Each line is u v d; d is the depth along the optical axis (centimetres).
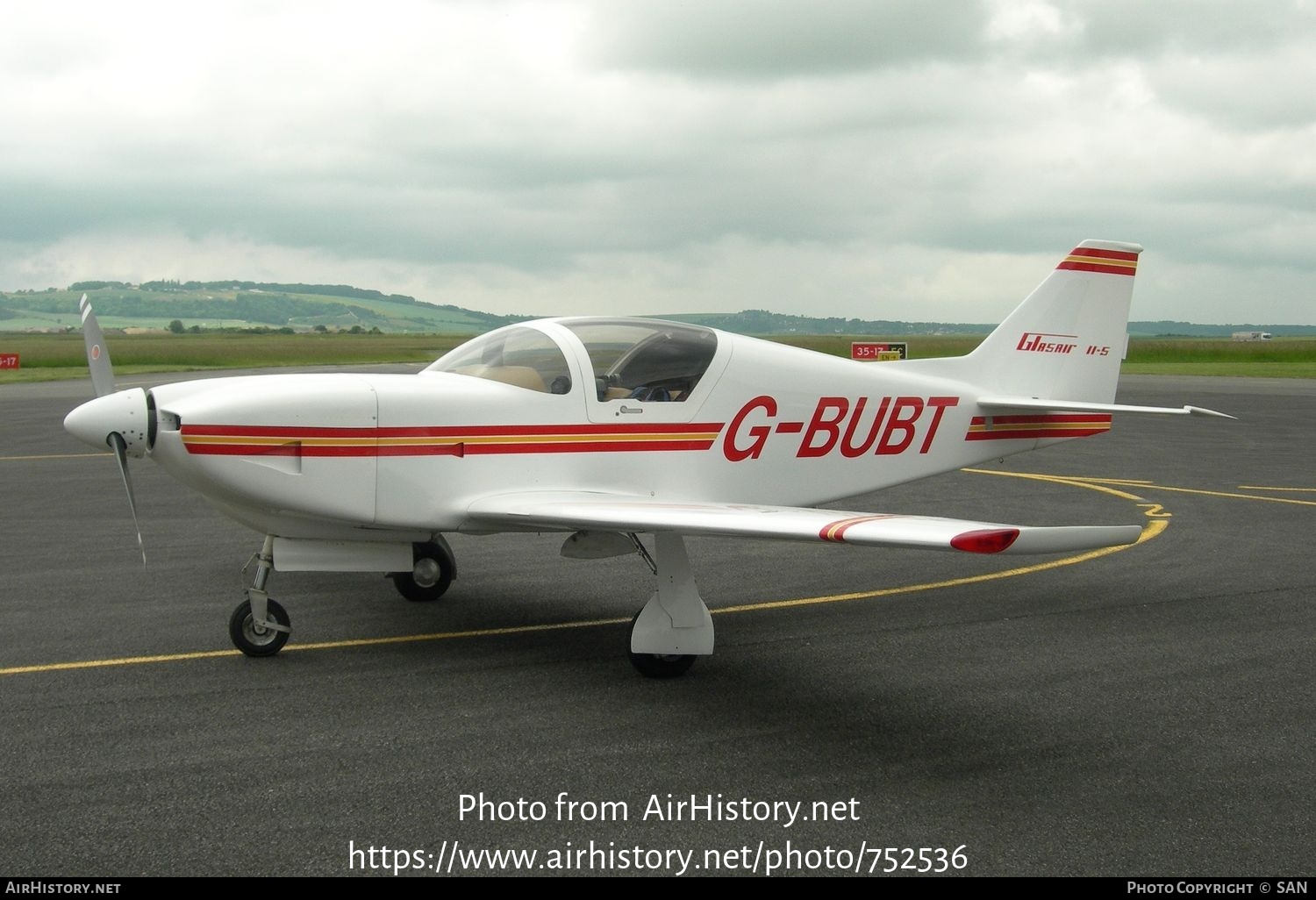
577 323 605
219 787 360
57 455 1405
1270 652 538
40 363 4997
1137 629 582
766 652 537
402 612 607
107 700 448
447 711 441
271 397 513
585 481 574
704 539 843
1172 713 446
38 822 332
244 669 495
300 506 517
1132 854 320
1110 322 770
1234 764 390
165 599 630
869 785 369
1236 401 2444
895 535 392
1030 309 744
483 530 561
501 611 612
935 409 695
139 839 322
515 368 573
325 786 362
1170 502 1040
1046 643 554
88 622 576
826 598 653
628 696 464
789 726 427
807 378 639
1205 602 644
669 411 593
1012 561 766
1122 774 380
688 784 368
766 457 629
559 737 412
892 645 550
